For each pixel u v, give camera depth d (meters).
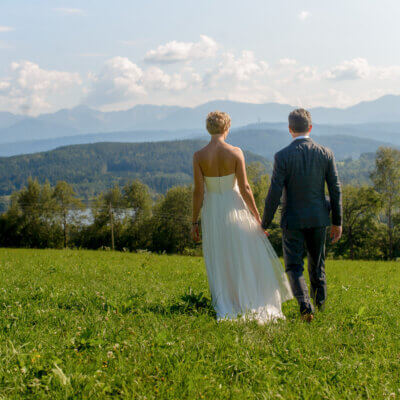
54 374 2.60
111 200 81.06
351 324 4.14
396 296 6.14
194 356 3.06
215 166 4.80
